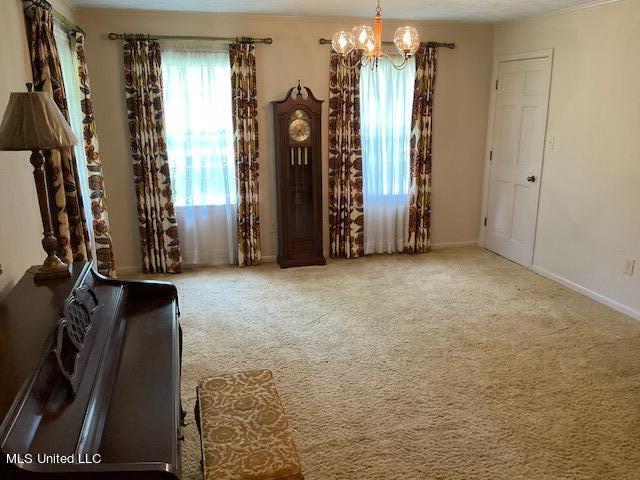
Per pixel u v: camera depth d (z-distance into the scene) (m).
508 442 2.36
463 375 2.95
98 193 3.97
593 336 3.45
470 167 5.49
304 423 2.50
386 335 3.47
